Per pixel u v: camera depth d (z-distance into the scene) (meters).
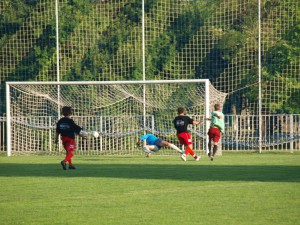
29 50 87.50
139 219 22.86
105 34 86.88
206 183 33.66
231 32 85.25
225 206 25.47
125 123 70.50
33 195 29.53
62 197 28.70
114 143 70.88
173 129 71.94
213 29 86.06
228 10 82.31
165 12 84.94
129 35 86.88
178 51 87.19
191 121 52.47
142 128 68.94
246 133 72.50
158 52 86.12
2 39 88.12
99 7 88.06
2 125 78.44
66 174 40.22
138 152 67.56
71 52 85.81
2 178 37.81
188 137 52.53
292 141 65.75
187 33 87.56
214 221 22.30
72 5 87.25
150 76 85.56
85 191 30.80
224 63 81.00
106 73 85.38
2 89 87.19
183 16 88.06
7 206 26.12
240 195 28.55
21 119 69.50
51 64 85.94
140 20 87.25
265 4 84.50
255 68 82.62
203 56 87.19
